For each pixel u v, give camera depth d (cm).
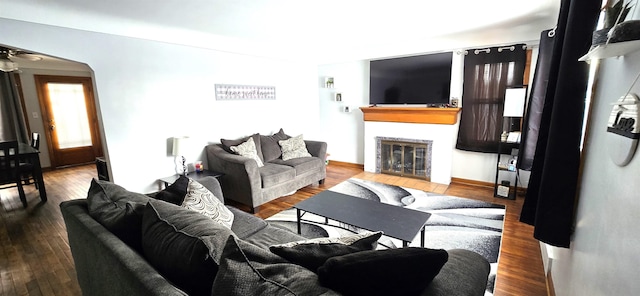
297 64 507
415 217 220
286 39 377
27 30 238
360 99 509
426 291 91
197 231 117
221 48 381
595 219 122
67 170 552
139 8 246
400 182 437
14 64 364
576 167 143
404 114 444
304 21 294
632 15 99
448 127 410
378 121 475
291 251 106
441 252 89
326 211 234
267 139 434
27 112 520
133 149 314
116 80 295
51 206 357
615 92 113
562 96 141
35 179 391
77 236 149
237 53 408
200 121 375
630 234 86
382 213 228
